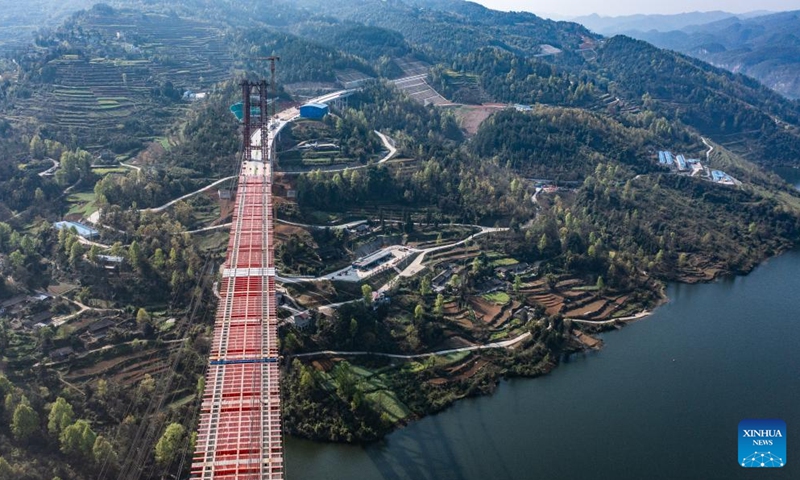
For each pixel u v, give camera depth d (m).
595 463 165.75
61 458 151.88
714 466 165.88
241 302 169.50
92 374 181.38
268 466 112.12
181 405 171.00
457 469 162.50
